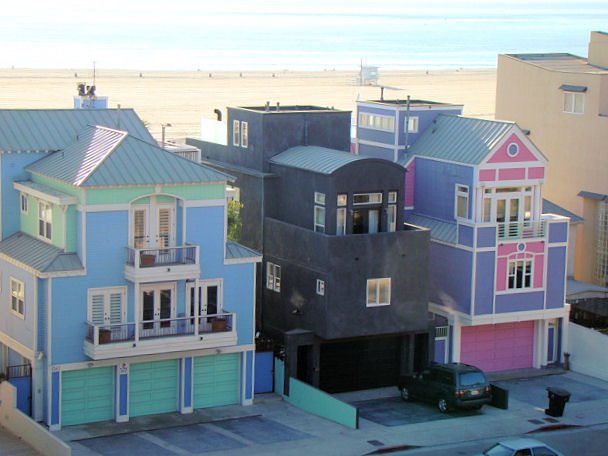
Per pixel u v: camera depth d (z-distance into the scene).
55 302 43.34
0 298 46.47
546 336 55.59
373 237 49.66
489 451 38.78
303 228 50.69
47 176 45.41
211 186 45.69
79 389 44.44
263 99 144.38
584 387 52.75
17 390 43.72
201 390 46.94
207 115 123.75
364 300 49.78
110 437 43.19
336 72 198.12
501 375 54.16
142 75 177.62
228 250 46.84
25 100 131.12
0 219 46.91
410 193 57.16
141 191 44.22
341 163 50.38
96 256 43.81
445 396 47.59
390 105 58.38
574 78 66.94
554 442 44.62
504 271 53.47
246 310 47.25
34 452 40.75
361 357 51.22
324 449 42.47
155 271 44.12
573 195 67.38
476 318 53.03
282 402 48.38
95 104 57.38
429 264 51.31
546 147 68.81
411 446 43.22
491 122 55.28
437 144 56.44
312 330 49.84
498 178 53.69
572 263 66.31
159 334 44.66
